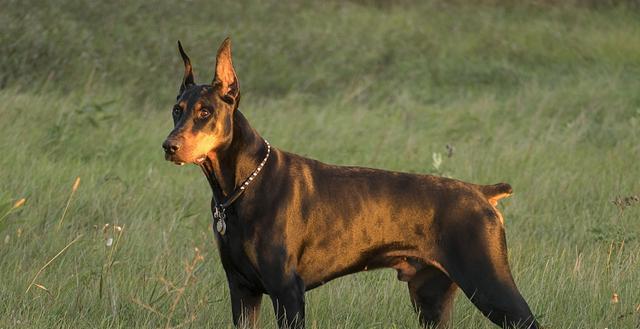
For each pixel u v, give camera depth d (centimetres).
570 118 2036
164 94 2388
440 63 2911
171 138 714
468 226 775
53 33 2548
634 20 3600
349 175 782
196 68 2623
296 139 1762
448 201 782
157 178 1388
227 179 745
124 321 836
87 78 2352
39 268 965
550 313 877
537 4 3706
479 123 2002
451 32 3284
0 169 1320
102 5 2798
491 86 2717
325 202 763
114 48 2589
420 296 830
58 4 2731
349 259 776
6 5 2664
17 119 1642
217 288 928
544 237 1168
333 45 2961
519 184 1444
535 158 1627
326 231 762
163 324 827
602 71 2823
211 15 3023
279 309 739
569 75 2791
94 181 1314
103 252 1007
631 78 2625
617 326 859
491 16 3525
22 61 2372
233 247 751
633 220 1220
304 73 2725
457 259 774
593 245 1111
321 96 2561
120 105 2012
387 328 847
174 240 1092
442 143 1773
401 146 1741
